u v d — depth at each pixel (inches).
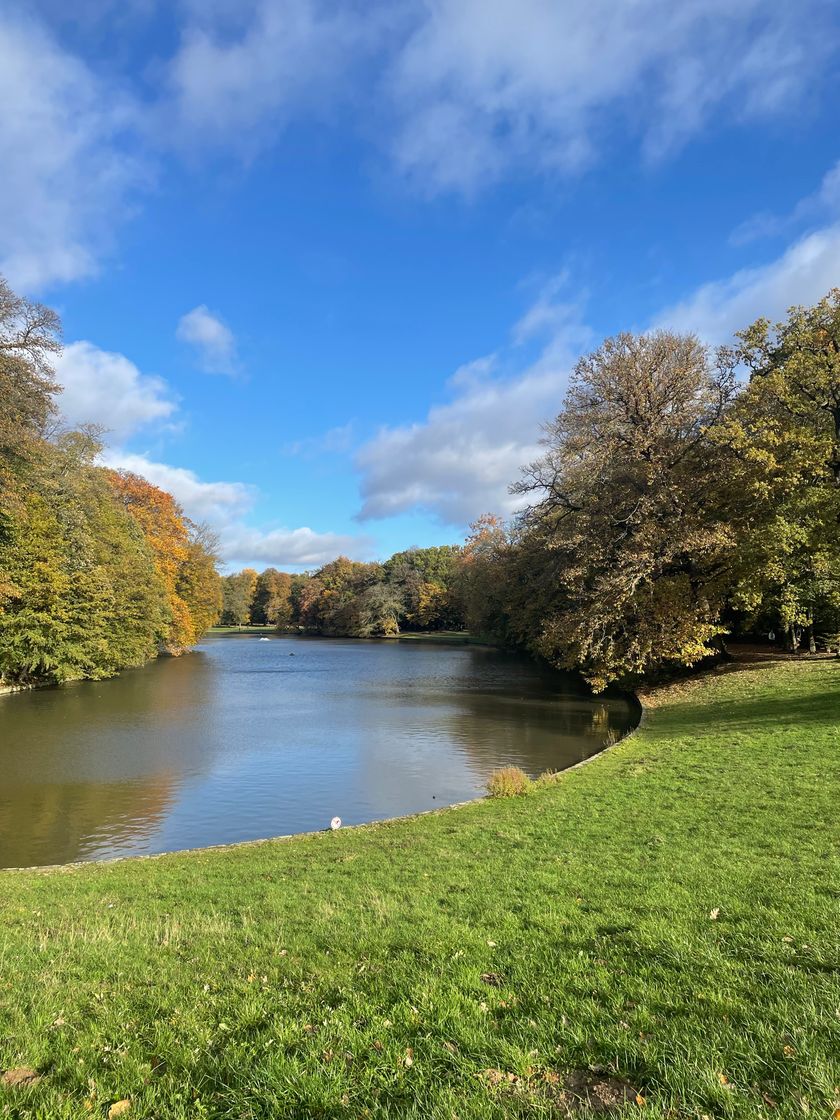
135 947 252.8
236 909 313.6
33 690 1504.7
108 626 1696.6
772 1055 138.3
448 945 224.8
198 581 2819.9
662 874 302.5
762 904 245.4
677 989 174.7
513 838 420.5
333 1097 136.3
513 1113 126.0
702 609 1032.8
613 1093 132.0
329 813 609.3
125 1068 153.7
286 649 3267.7
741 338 1106.1
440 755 835.4
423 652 2982.3
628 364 1083.9
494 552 2266.2
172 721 1101.7
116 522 1903.3
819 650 1330.0
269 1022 173.0
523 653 2696.9
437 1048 151.5
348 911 287.6
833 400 979.3
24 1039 171.5
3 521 1284.4
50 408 1182.9
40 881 402.6
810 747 586.9
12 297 1076.5
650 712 994.7
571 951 211.3
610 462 1101.1
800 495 951.6
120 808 625.9
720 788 492.4
